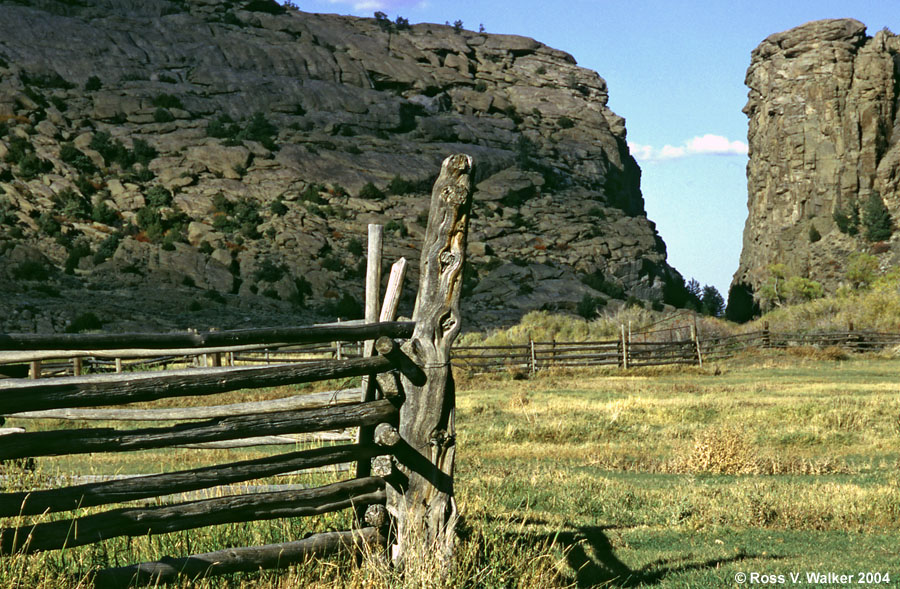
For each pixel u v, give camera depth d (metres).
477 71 191.38
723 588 5.51
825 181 156.12
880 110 155.00
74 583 4.18
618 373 32.12
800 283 132.88
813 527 7.49
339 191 131.88
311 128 148.88
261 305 96.88
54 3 157.75
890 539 6.95
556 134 179.38
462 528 6.10
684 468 11.23
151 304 88.94
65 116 133.12
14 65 137.88
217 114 144.25
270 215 120.94
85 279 93.81
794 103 161.50
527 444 14.03
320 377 4.71
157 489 4.38
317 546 4.88
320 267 110.50
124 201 117.06
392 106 159.50
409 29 197.50
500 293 112.00
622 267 132.62
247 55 161.62
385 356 4.89
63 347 4.02
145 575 4.36
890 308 47.09
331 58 169.50
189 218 117.25
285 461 4.72
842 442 13.77
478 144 163.38
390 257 115.19
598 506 8.42
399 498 5.04
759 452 12.57
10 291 83.56
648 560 6.33
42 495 4.12
